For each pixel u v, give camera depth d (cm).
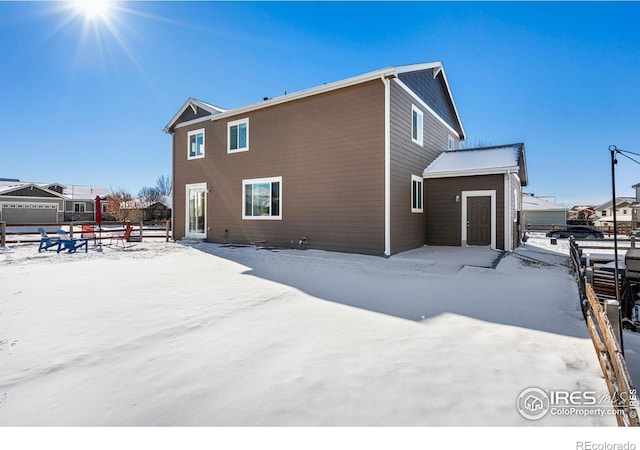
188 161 1522
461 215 1187
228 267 790
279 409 214
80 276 670
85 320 391
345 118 1037
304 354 298
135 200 4197
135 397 228
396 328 366
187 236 1528
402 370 267
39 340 329
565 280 644
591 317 355
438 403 221
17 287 566
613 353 219
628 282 787
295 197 1151
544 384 246
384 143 962
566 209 3141
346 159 1034
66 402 222
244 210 1305
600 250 1350
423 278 652
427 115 1288
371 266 795
